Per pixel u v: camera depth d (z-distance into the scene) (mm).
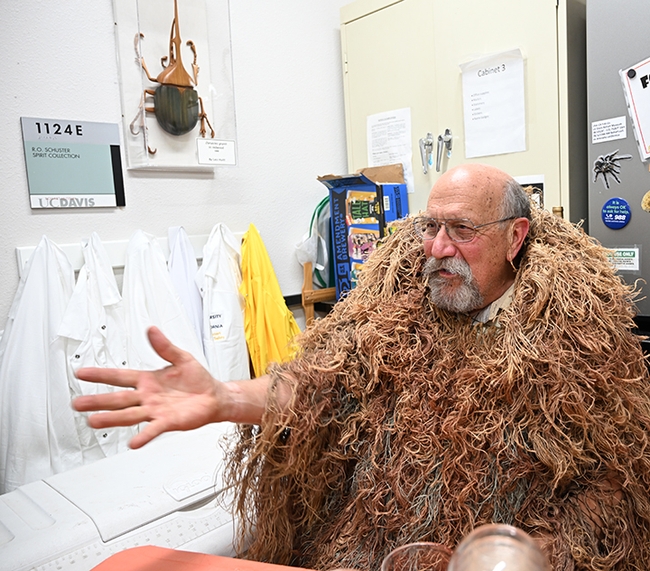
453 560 384
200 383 775
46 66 1471
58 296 1420
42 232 1493
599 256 974
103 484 1029
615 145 1284
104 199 1585
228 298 1716
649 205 1243
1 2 1390
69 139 1516
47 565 820
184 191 1752
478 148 1671
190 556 699
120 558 701
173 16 1644
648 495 857
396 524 871
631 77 1235
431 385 915
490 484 835
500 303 945
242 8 1854
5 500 989
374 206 1781
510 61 1554
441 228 938
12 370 1375
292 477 916
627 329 937
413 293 1012
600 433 822
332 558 899
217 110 1763
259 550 910
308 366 936
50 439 1396
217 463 1100
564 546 773
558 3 1441
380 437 920
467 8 1641
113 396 702
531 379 833
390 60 1908
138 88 1615
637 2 1212
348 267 1896
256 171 1926
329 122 2129
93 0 1535
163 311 1563
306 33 2035
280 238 2004
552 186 1514
